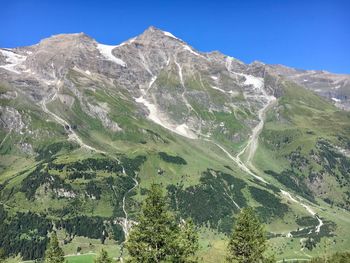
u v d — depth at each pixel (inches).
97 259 3934.5
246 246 3080.7
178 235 2603.3
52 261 4916.3
